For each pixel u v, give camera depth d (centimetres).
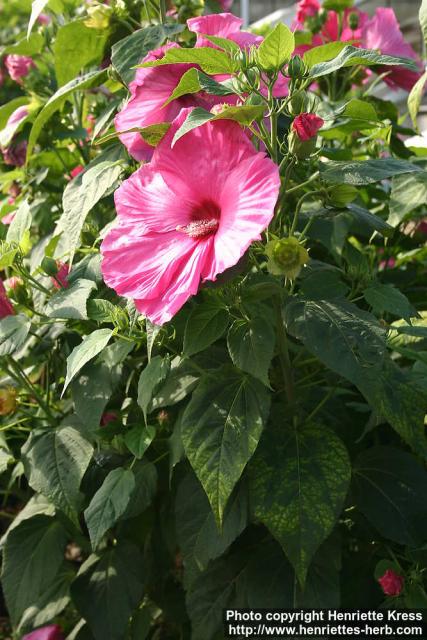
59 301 86
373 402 71
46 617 107
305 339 73
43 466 92
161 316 71
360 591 95
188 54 72
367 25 125
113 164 90
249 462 83
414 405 85
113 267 76
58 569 102
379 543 97
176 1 103
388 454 93
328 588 85
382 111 127
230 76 82
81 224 89
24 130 115
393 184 101
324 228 100
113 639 95
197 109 69
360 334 73
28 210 94
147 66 73
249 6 267
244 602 90
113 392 98
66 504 90
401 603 90
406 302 84
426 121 201
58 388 110
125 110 84
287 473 81
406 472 91
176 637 114
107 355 86
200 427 78
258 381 80
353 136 128
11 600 98
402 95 202
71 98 123
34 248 111
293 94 75
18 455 112
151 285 73
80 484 96
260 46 71
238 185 70
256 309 79
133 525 103
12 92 204
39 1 97
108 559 100
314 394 99
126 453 98
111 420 100
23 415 112
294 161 77
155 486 91
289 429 86
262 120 78
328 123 89
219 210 74
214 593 93
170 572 110
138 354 103
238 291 76
